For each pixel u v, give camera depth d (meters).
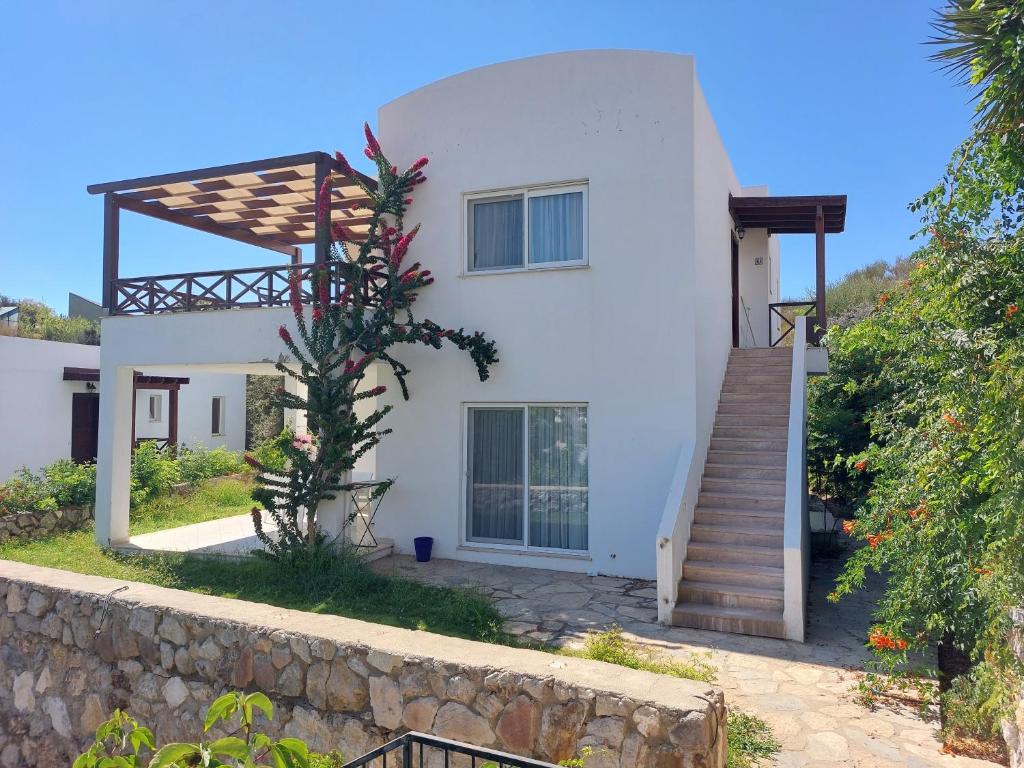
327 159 9.26
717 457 9.27
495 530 9.79
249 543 10.69
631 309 9.07
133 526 12.18
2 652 5.26
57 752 4.85
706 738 2.90
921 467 4.95
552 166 9.50
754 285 13.36
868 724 4.60
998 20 5.04
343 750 3.72
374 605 7.40
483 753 2.43
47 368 15.55
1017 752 3.78
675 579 7.04
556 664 3.44
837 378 11.38
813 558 10.48
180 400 20.62
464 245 10.02
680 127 8.93
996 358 4.30
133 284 10.48
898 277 24.44
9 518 10.82
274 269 9.61
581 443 9.38
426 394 10.05
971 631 4.79
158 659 4.41
